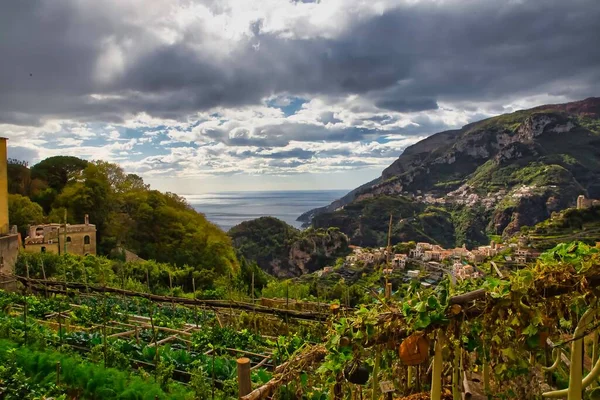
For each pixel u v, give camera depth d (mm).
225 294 25266
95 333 13625
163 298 13945
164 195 65750
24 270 27234
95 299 19359
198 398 9156
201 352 12359
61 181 57625
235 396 9234
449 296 3176
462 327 3205
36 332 12453
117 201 57750
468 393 4195
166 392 9609
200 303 13898
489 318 3029
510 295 2893
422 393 4484
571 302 2871
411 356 3230
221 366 10578
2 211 28812
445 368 4742
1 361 9703
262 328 14844
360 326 3641
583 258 2787
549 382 4121
